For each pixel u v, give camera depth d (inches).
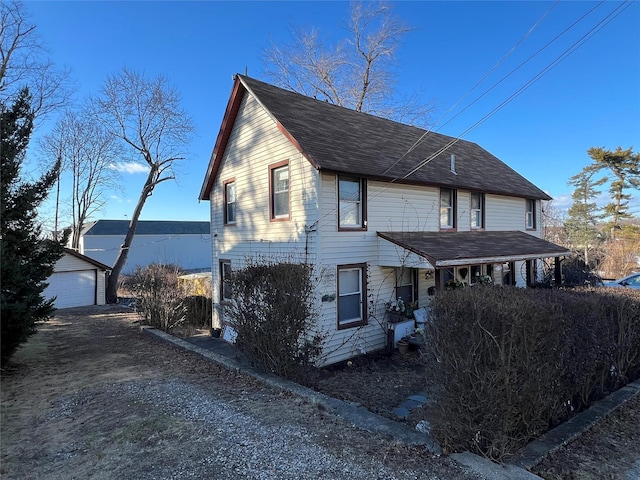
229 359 304.2
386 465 137.7
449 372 144.8
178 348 367.9
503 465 134.9
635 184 1414.9
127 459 148.6
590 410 184.1
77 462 148.6
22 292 313.0
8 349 303.6
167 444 159.5
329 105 535.2
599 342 202.2
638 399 206.4
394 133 553.0
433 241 431.8
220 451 151.7
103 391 237.5
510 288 192.1
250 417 186.2
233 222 510.9
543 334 151.0
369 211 413.1
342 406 195.0
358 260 401.1
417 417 210.2
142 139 986.7
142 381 256.8
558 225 1560.0
